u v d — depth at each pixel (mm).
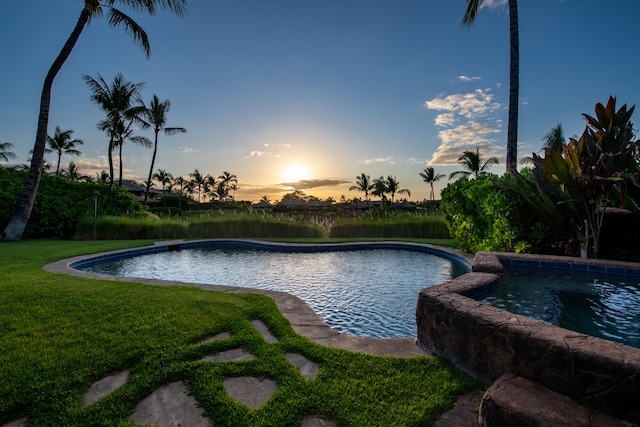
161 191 55469
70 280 5215
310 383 2285
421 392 2191
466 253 8672
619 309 3811
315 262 9016
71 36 11586
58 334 3008
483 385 2277
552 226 6613
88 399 2145
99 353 2654
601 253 6180
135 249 9914
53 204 13930
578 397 1784
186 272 7961
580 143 5730
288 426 1897
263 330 3271
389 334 4086
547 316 3635
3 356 2588
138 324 3254
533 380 2006
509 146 10109
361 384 2275
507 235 7184
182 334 3029
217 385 2268
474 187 8211
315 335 3141
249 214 15438
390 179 46188
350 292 6004
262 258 9773
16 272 5906
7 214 13008
